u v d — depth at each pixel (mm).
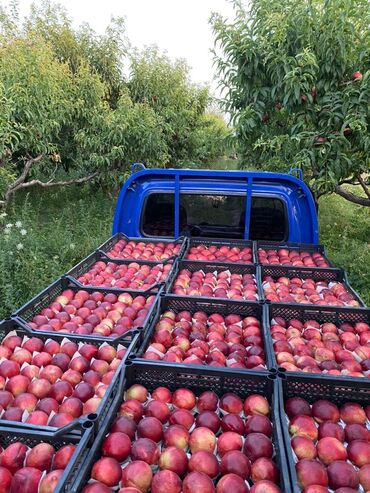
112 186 9867
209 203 4434
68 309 2900
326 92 4938
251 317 2779
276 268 3688
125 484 1399
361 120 4543
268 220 4398
